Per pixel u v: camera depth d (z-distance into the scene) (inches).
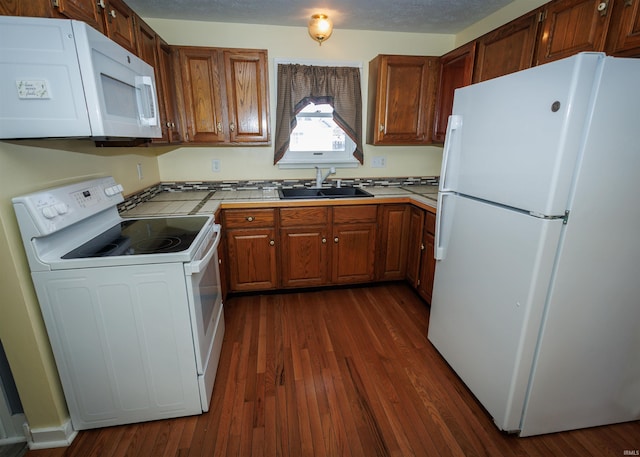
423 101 107.5
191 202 94.4
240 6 88.7
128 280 51.7
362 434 57.6
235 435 57.3
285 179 118.2
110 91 48.9
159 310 54.1
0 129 42.8
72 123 44.4
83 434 57.4
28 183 49.6
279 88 105.4
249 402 64.6
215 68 94.8
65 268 49.5
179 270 52.9
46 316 51.0
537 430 56.8
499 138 53.9
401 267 112.6
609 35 53.7
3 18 40.3
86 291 51.1
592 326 52.0
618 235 48.2
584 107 42.0
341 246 106.3
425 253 98.0
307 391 67.4
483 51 84.1
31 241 47.9
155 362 56.6
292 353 79.4
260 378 71.1
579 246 47.4
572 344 52.4
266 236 100.9
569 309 50.3
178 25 99.3
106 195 66.6
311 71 105.3
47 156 53.8
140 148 94.7
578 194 45.1
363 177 124.0
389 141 109.3
